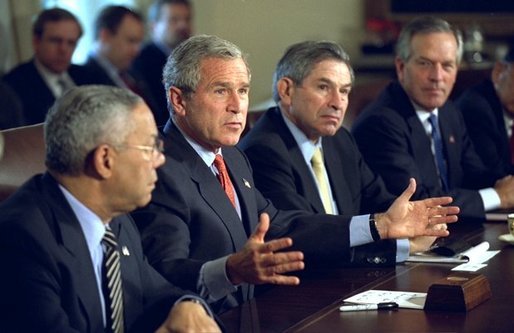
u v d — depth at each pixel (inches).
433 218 139.6
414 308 116.5
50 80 226.5
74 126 108.3
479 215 173.6
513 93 217.5
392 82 196.9
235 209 138.5
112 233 113.7
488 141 216.1
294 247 140.6
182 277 124.0
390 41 369.1
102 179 109.9
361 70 370.0
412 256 143.3
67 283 108.3
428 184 189.8
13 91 215.8
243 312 119.0
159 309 115.6
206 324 106.2
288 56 162.4
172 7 261.6
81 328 109.0
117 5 255.3
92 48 244.5
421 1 372.5
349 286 129.3
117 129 108.8
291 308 119.7
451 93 247.8
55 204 110.0
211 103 135.2
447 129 196.4
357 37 370.9
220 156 140.9
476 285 117.0
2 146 136.8
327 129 160.4
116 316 112.7
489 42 370.3
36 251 106.6
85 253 110.3
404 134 188.5
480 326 108.7
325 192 164.1
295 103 161.3
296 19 339.3
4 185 134.7
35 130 142.9
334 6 360.8
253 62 320.2
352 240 139.7
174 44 262.1
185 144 137.1
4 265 106.5
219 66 135.3
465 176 201.9
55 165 110.2
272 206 150.1
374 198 174.1
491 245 150.3
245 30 317.7
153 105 253.1
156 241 129.6
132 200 111.1
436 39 188.2
